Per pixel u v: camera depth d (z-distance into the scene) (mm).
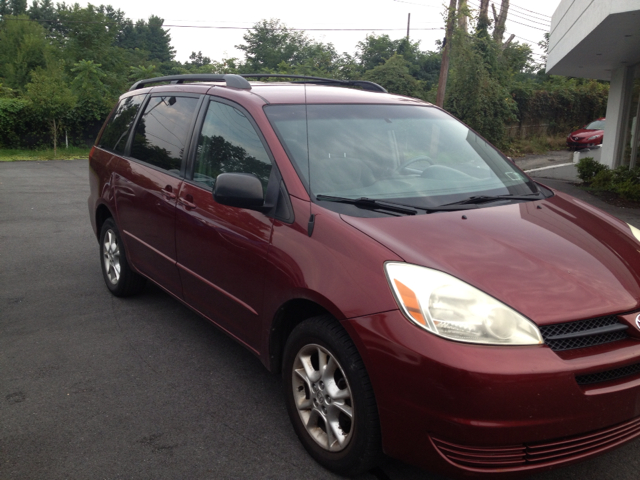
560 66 17953
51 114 24469
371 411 2307
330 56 41094
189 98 3949
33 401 3197
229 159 3309
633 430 2303
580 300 2244
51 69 35438
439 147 3471
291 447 2795
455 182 3215
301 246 2639
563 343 2156
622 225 3135
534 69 40375
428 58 44719
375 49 43969
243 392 3336
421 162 3275
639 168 13656
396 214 2701
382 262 2330
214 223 3244
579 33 12828
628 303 2303
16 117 24656
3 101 24266
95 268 5867
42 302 4816
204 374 3549
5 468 2588
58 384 3398
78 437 2846
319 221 2631
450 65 25953
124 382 3432
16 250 6582
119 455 2701
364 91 3904
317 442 2639
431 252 2377
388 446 2264
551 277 2330
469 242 2498
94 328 4258
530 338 2100
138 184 4160
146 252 4160
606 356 2150
